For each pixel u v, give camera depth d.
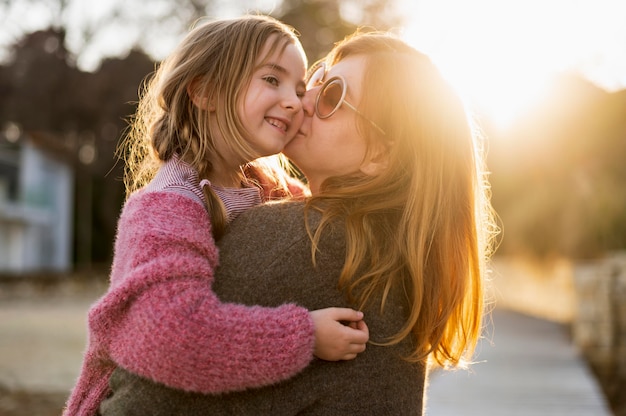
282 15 29.73
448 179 1.93
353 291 1.78
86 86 32.31
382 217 1.86
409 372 1.85
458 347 2.04
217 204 1.84
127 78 32.09
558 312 19.12
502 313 18.98
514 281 24.41
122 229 1.82
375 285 1.79
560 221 20.58
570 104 20.11
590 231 19.22
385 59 1.98
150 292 1.64
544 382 7.78
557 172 20.88
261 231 1.80
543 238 21.59
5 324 14.88
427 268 1.89
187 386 1.62
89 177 38.97
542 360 9.62
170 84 2.00
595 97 19.61
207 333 1.62
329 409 1.74
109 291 1.71
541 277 22.02
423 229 1.85
